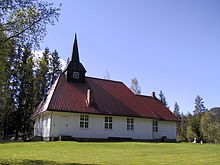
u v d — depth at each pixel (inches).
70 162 514.9
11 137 1969.7
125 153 703.1
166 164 518.9
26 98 1943.9
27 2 589.3
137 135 1429.6
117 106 1411.2
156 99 1829.5
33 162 505.0
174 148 911.0
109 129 1341.0
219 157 671.8
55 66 2341.3
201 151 824.9
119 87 1638.8
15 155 630.5
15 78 1815.9
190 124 2278.5
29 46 627.2
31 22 604.1
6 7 562.3
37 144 1013.2
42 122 1362.0
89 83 1508.4
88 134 1268.5
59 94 1286.9
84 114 1279.5
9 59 630.5
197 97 4146.2
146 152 745.0
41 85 2027.6
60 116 1223.5
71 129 1230.3
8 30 581.0
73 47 1514.5
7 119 1865.2
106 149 805.2
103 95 1450.5
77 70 1462.8
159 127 1587.1
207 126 2861.7
